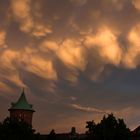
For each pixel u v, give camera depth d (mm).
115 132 69938
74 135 128375
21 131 78875
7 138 76812
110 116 72000
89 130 72938
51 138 110125
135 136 89938
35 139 83688
